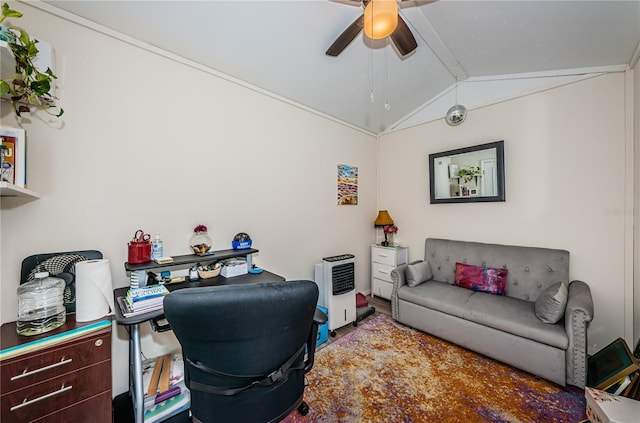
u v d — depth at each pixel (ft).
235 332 2.69
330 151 9.60
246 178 7.07
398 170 11.12
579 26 5.13
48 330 3.59
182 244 5.90
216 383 2.97
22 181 3.63
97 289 3.95
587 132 6.72
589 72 6.64
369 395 5.26
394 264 10.11
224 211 6.63
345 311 8.25
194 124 6.07
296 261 8.42
